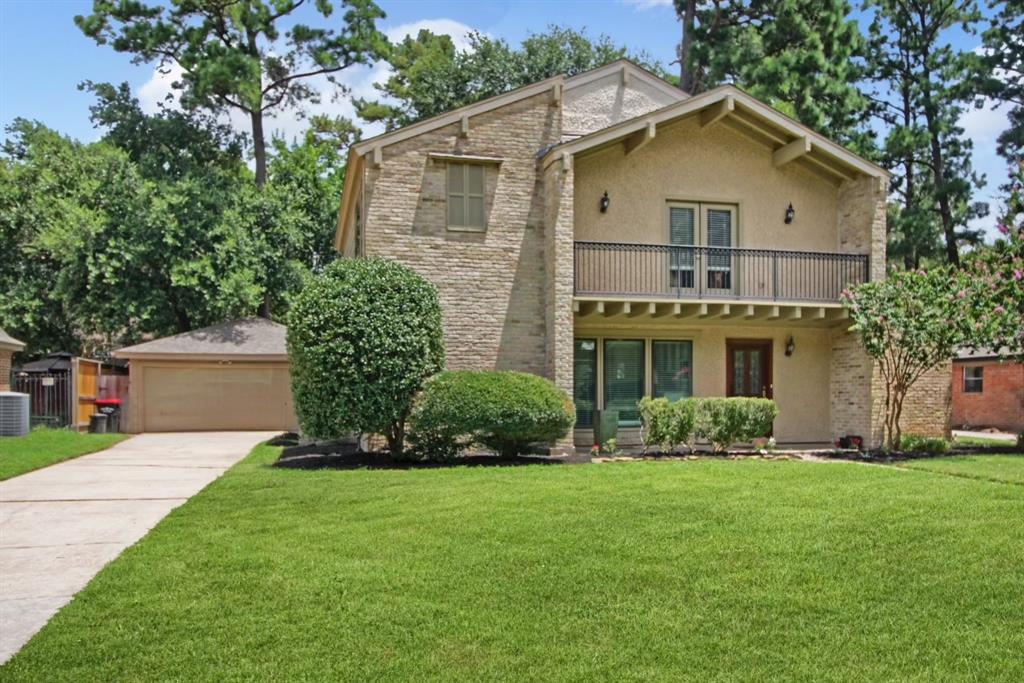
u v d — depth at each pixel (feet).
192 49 97.40
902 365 51.98
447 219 50.65
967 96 94.27
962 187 91.56
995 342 55.88
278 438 68.74
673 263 54.60
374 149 49.44
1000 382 85.51
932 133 95.66
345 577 19.93
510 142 51.96
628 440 54.08
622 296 50.78
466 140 51.21
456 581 19.54
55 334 96.43
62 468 44.34
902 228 94.12
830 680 14.06
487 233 51.21
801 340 56.90
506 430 43.50
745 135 56.13
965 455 46.39
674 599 18.20
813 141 53.16
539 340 51.55
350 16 104.68
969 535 23.22
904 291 47.19
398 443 45.03
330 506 29.53
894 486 32.32
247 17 99.96
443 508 28.37
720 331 55.83
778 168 56.70
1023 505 27.48
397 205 49.88
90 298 84.79
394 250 49.65
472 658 15.03
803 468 38.96
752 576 19.74
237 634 16.26
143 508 30.60
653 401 47.65
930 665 14.66
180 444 63.10
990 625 16.57
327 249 110.83
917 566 20.44
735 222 56.18
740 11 102.06
